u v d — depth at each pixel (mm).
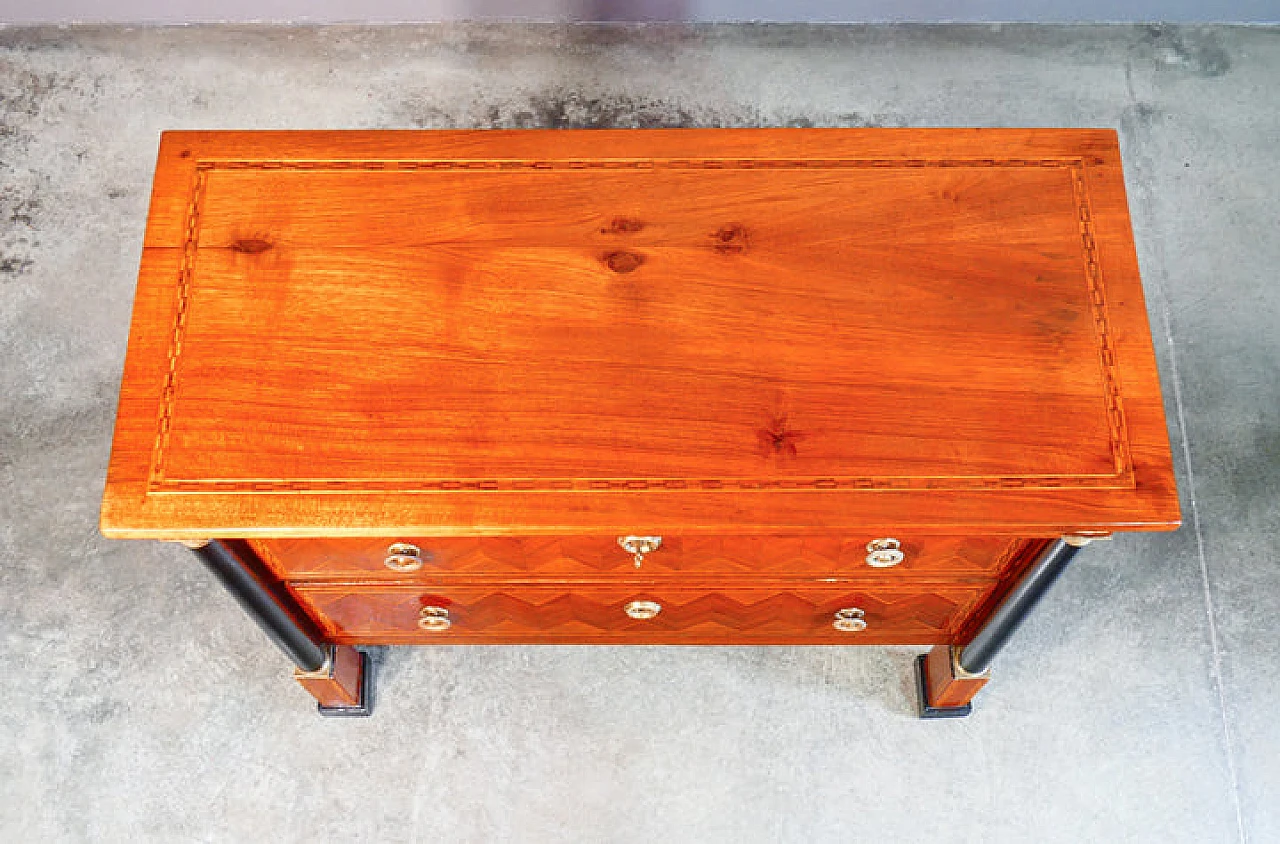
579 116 2238
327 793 1753
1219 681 1830
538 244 1411
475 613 1568
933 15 2320
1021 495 1281
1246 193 2189
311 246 1406
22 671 1818
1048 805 1748
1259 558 1910
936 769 1772
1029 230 1421
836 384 1331
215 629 1856
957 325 1364
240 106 2248
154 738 1781
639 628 1613
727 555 1396
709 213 1431
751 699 1817
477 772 1768
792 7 2303
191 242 1405
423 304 1372
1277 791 1757
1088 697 1820
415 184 1447
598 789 1756
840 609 1549
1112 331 1363
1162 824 1736
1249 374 2037
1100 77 2291
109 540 1904
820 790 1758
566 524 1264
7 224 2125
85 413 1988
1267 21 2330
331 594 1515
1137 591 1891
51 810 1729
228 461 1292
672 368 1339
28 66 2271
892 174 1457
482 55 2293
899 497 1279
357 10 2301
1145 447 1306
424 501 1274
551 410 1316
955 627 1605
